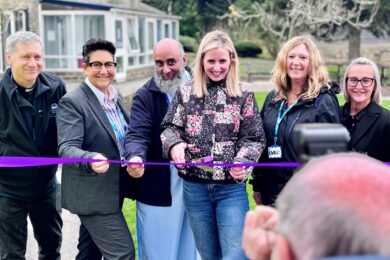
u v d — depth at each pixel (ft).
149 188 13.03
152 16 94.68
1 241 13.12
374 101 12.19
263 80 85.56
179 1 137.28
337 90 12.19
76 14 78.95
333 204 2.19
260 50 126.93
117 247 12.10
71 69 79.87
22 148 12.50
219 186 11.76
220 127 11.71
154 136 12.90
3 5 63.36
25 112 12.42
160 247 13.23
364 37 140.26
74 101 11.96
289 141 11.82
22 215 13.07
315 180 2.32
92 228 12.28
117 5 89.61
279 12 100.22
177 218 13.17
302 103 11.80
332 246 2.14
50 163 11.91
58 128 12.06
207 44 11.66
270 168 12.14
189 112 11.89
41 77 12.81
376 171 2.36
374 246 2.08
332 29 103.14
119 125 12.84
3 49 73.41
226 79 11.84
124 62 83.20
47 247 13.88
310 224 2.21
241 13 103.04
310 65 11.91
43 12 79.00
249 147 11.68
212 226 12.09
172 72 12.79
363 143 11.99
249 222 3.54
